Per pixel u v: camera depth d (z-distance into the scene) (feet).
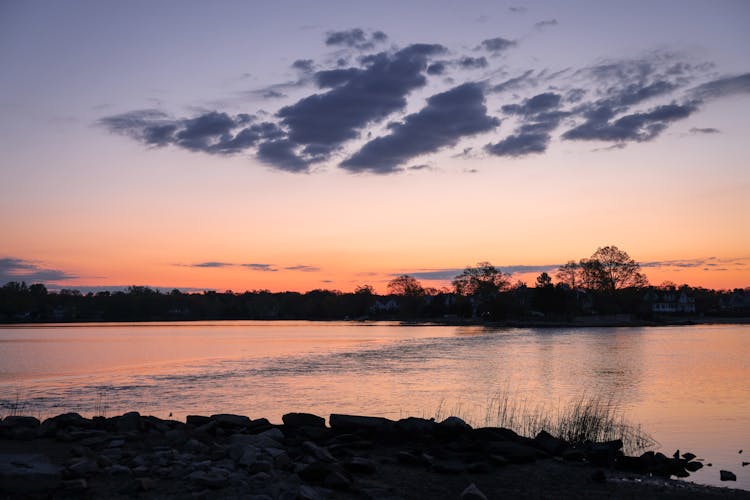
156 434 49.49
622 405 88.17
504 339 296.30
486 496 37.70
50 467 35.01
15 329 568.00
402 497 36.01
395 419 74.84
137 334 422.41
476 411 81.61
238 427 52.95
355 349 225.76
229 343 283.79
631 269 528.22
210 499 32.71
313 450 43.27
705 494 41.01
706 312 616.80
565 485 41.06
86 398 98.27
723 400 92.89
